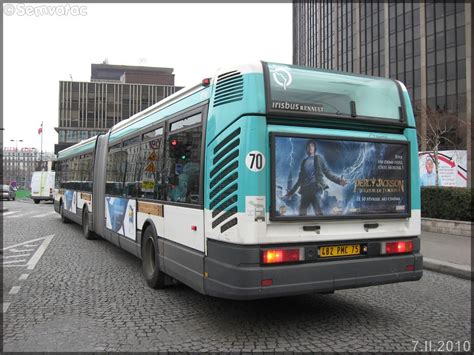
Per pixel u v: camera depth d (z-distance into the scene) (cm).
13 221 1805
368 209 514
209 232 496
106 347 440
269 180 460
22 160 9569
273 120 476
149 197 712
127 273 795
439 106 5044
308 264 470
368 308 590
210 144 506
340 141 500
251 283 442
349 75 529
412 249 539
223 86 500
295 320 534
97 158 1139
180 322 521
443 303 618
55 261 905
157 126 701
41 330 489
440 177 1856
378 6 5978
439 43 5116
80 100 7731
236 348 441
